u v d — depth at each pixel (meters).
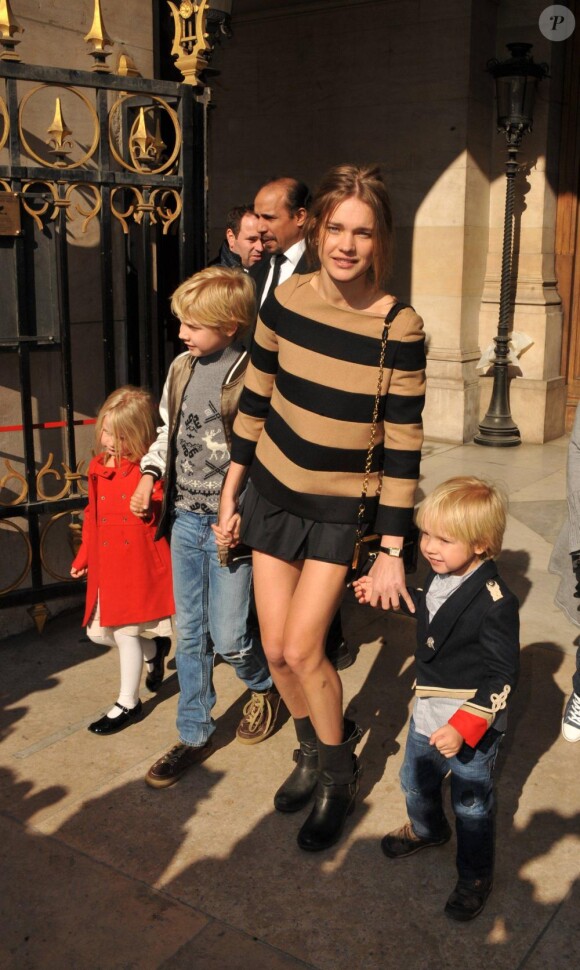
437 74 7.98
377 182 2.36
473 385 8.45
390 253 2.44
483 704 2.31
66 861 2.70
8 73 3.51
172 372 3.08
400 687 3.79
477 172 8.16
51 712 3.57
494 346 8.45
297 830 2.85
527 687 3.80
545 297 8.27
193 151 4.04
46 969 2.29
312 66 8.68
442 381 8.38
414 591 2.57
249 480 2.90
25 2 3.93
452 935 2.42
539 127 8.01
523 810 2.96
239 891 2.58
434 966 2.31
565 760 3.25
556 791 3.06
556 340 8.49
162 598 3.40
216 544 2.98
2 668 3.95
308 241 2.47
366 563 2.63
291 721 3.52
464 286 8.25
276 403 2.65
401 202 8.38
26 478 3.98
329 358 2.49
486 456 7.89
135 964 2.31
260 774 3.16
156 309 4.49
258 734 3.33
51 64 4.08
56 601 4.46
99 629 3.43
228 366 2.97
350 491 2.57
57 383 4.33
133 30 4.37
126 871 2.66
